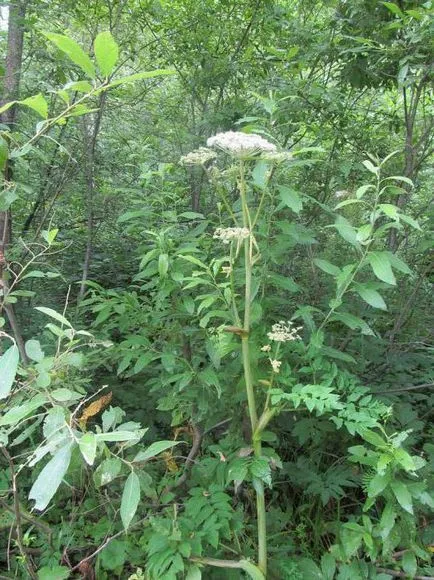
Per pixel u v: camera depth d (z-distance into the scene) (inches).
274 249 97.2
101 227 218.8
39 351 65.9
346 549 84.6
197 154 86.4
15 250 120.8
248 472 81.7
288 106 153.2
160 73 56.6
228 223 121.7
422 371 150.9
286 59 165.0
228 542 95.7
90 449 46.2
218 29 210.8
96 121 181.3
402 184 160.9
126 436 48.8
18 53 147.3
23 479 104.8
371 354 138.0
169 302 102.3
